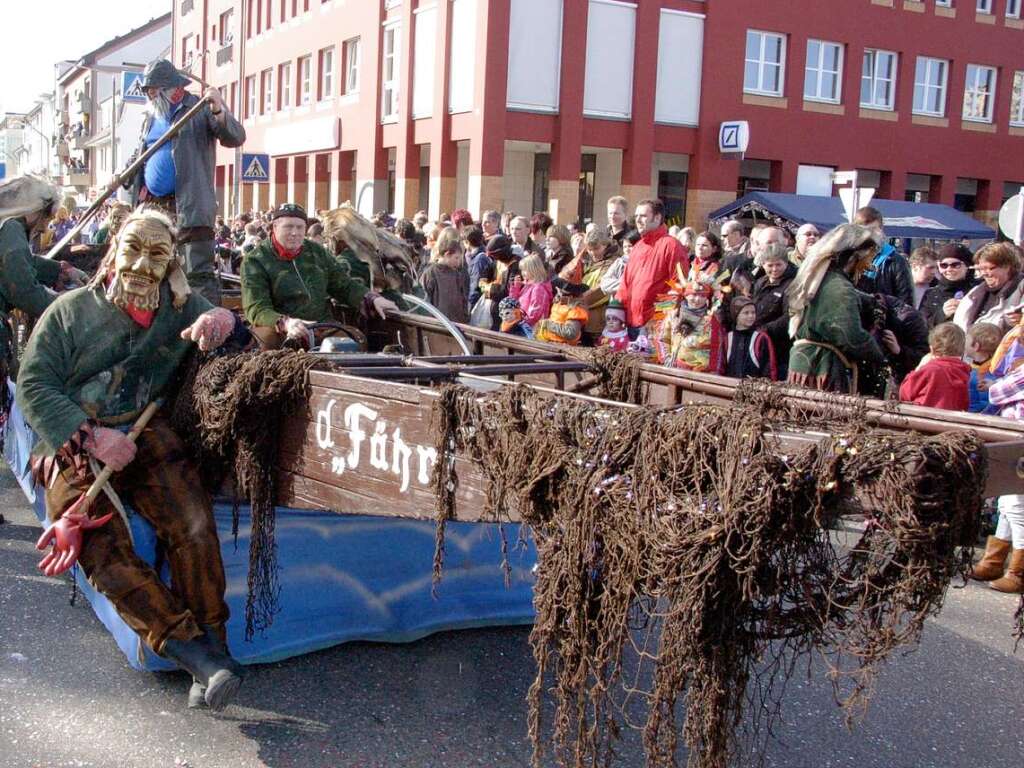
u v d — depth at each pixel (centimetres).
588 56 2114
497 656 407
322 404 315
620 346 708
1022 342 543
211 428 339
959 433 197
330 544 396
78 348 343
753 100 2320
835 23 2388
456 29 2147
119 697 363
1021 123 2708
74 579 448
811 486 198
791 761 333
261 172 1919
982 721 368
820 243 543
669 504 214
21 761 317
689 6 2214
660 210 700
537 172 2350
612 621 232
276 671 387
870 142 2492
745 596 206
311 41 2883
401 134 2369
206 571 337
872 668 211
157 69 599
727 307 661
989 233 2052
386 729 345
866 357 543
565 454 237
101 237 775
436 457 273
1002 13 2600
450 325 525
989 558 523
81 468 338
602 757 288
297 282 539
